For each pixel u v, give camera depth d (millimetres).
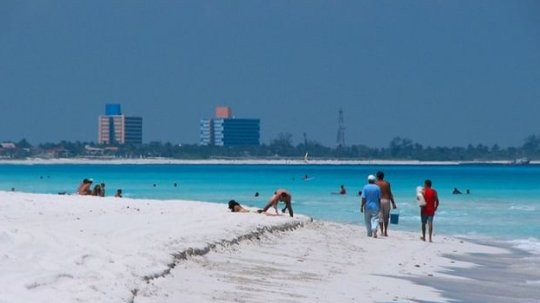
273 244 71688
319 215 131625
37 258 44125
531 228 113625
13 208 87562
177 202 107438
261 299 46031
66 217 78375
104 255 47875
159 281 46250
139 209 92062
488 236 102625
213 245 62344
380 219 89750
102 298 38531
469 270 68500
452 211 146625
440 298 53125
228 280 50938
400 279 60438
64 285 39531
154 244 55906
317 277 56969
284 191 94688
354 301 48938
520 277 64875
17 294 36594
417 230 107438
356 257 71000
